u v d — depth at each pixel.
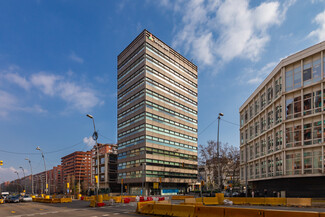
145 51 78.69
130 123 81.19
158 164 75.44
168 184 78.69
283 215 10.93
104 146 112.50
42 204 34.31
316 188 28.70
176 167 81.56
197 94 99.50
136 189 75.31
